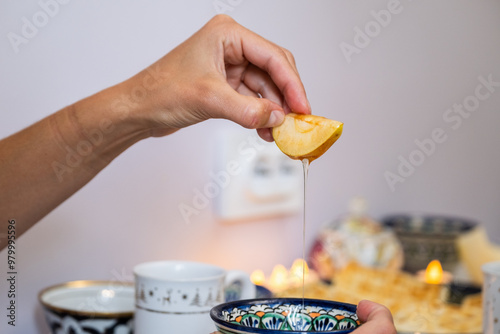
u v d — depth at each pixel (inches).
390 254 46.7
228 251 43.3
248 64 31.2
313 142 27.3
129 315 30.3
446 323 36.0
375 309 23.8
